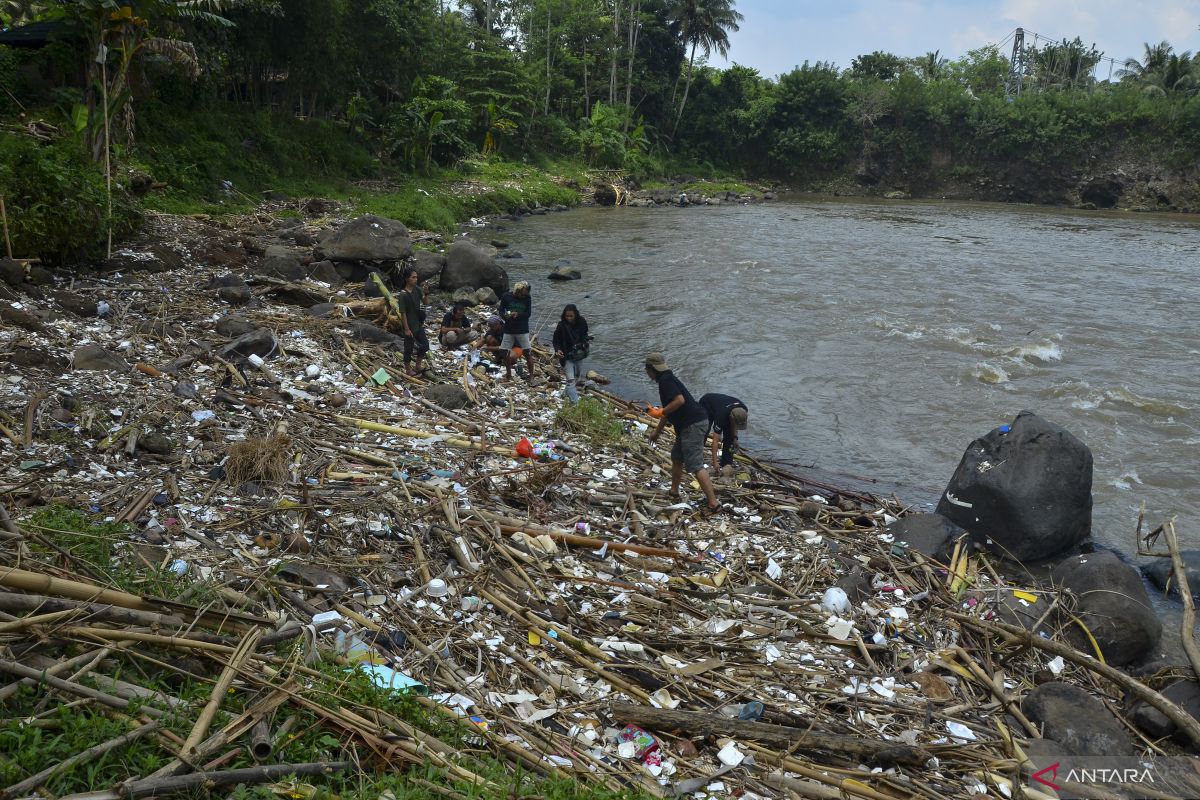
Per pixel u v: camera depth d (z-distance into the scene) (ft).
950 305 61.00
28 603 12.89
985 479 25.12
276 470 22.75
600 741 14.46
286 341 37.60
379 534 20.48
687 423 24.97
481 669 15.97
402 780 11.71
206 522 19.79
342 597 17.52
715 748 14.60
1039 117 217.36
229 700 12.66
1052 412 37.40
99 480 20.97
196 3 67.00
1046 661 18.85
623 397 39.09
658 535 23.29
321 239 60.59
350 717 12.80
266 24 97.14
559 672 16.30
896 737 15.33
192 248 53.06
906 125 233.55
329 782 11.57
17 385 25.90
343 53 113.91
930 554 23.39
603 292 63.98
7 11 89.04
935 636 19.27
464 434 29.68
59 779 10.08
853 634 18.69
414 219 92.84
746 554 22.63
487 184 132.67
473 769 12.46
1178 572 21.08
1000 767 14.60
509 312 38.40
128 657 13.07
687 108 245.86
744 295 63.46
